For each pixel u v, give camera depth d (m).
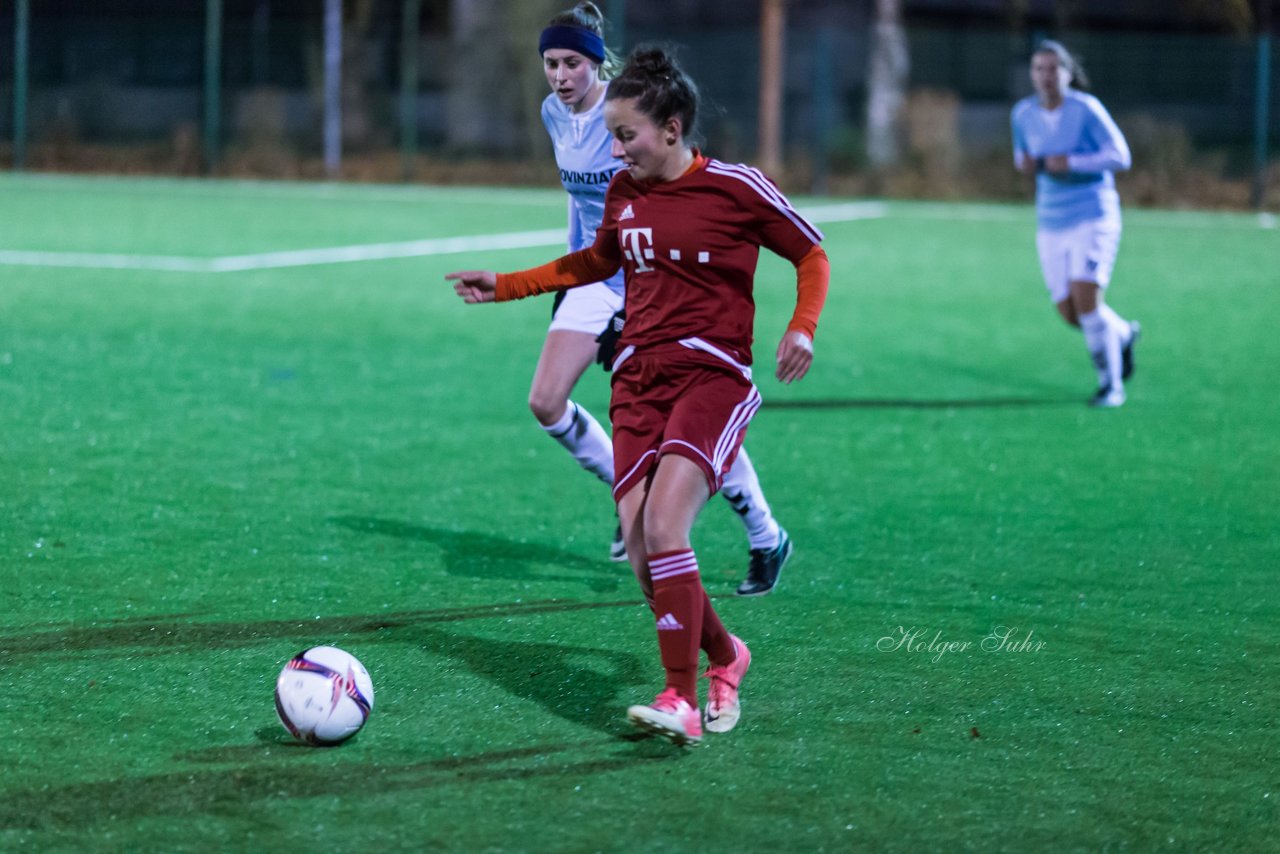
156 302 49.44
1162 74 103.94
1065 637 19.09
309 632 18.70
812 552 23.12
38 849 12.72
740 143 110.44
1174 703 16.70
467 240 70.88
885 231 80.44
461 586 20.94
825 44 101.88
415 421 32.47
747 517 20.09
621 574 21.81
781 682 17.20
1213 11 111.81
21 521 23.59
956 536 24.19
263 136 109.44
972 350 44.22
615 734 15.51
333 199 92.81
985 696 16.83
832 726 15.83
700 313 15.83
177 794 13.84
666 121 15.44
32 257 60.59
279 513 24.66
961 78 111.25
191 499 25.36
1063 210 35.19
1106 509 26.09
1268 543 23.94
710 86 112.00
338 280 56.31
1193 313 51.69
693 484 15.30
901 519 25.25
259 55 111.56
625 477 15.91
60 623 18.83
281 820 13.34
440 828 13.23
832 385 38.38
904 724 15.92
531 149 109.06
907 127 106.12
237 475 27.19
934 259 67.62
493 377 37.97
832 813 13.68
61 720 15.60
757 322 49.53
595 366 40.09
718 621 15.67
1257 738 15.69
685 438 15.41
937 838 13.23
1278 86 101.88
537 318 48.50
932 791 14.20
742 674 16.02
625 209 16.02
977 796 14.09
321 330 44.81
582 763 14.72
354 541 23.12
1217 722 16.14
